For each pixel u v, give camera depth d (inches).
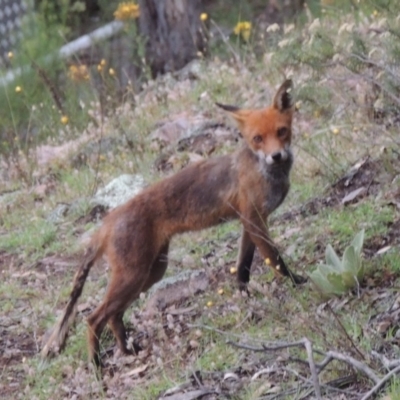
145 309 432.1
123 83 919.0
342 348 334.0
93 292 466.9
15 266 530.3
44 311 457.1
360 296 378.9
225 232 497.4
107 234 401.7
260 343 361.7
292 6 1016.2
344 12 745.6
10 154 720.3
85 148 672.4
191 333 398.6
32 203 617.3
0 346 438.6
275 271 402.9
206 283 438.0
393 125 508.7
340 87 531.5
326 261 403.5
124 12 856.3
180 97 719.1
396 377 308.7
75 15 1083.9
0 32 1024.2
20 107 814.5
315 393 308.8
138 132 673.6
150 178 590.9
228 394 340.2
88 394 374.6
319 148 533.6
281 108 398.0
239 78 703.7
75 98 795.4
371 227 438.6
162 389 361.7
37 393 388.5
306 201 497.4
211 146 610.2
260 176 397.4
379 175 475.5
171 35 865.5
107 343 421.1
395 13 483.2
